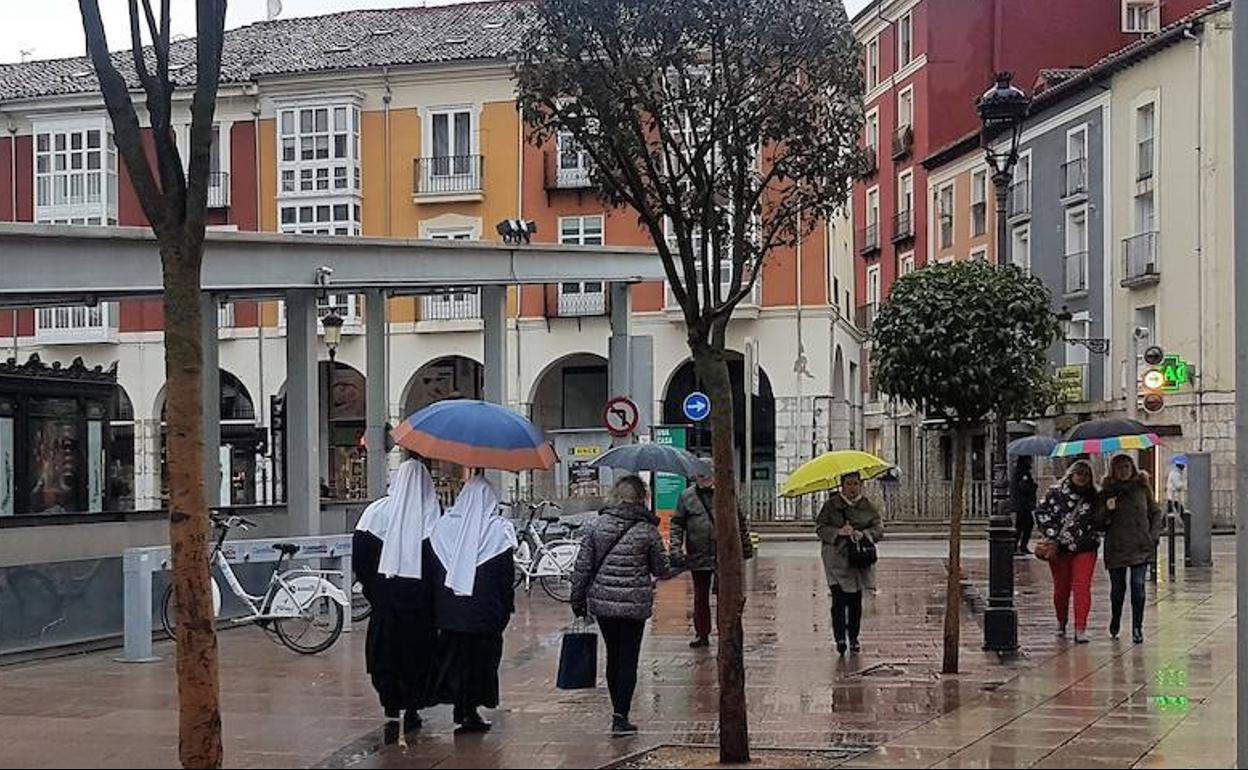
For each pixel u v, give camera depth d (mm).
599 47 9438
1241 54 8469
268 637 15625
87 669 13477
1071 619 17328
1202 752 9023
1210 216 40594
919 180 57969
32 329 49438
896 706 11109
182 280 8000
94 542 15938
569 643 10547
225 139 49000
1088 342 40094
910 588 22312
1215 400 40312
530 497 33656
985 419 12750
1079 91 46188
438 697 10094
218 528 16156
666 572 10289
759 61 9492
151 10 8289
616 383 25422
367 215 48219
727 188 9648
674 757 9117
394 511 10203
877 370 12641
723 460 9031
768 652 14586
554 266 23469
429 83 47875
